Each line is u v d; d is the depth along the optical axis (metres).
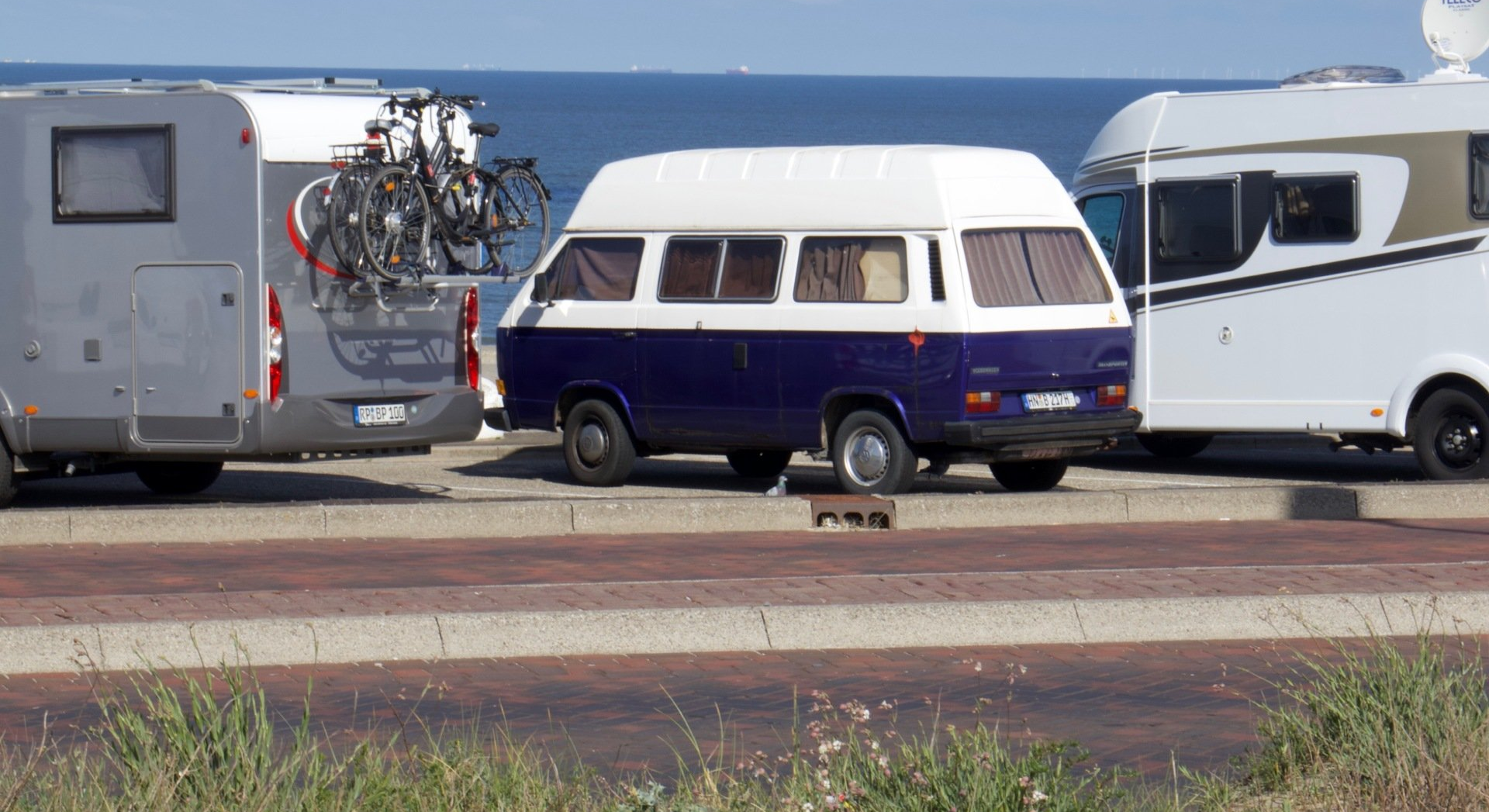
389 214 19.66
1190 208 23.95
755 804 8.63
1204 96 24.02
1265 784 9.18
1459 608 13.82
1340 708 9.36
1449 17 23.33
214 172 19.39
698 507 18.70
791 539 18.09
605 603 13.89
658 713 11.67
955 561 16.61
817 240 21.31
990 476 24.47
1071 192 25.42
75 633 12.83
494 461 26.62
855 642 13.59
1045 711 11.62
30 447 20.39
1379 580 14.66
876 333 20.69
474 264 21.30
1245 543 17.52
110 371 19.95
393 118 20.14
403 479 24.48
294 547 17.72
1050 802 8.41
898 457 20.75
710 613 13.52
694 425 22.33
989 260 20.62
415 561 16.78
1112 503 19.17
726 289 22.00
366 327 20.22
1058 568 16.14
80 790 8.58
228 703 10.20
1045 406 20.91
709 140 195.50
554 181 116.62
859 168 21.20
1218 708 11.66
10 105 20.25
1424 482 19.78
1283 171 23.28
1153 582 14.62
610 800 8.79
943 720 11.38
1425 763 8.62
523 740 10.90
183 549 17.59
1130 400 24.03
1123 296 23.64
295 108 19.58
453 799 8.59
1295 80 24.14
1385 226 22.58
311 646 13.05
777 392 21.50
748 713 11.67
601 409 23.05
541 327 23.53
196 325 19.53
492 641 13.27
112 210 19.84
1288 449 28.30
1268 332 23.42
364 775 8.66
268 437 19.36
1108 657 13.21
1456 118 22.17
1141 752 10.54
